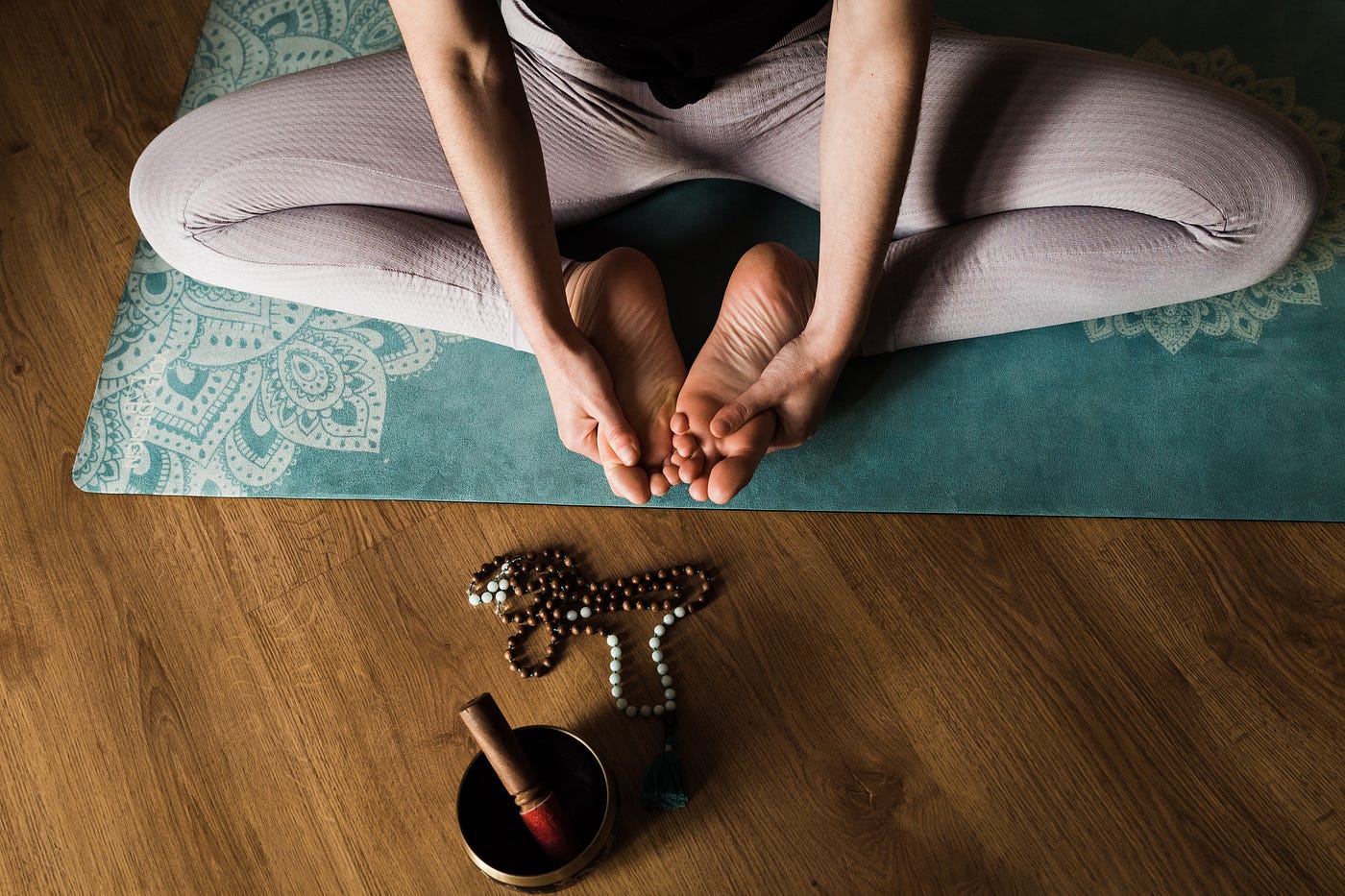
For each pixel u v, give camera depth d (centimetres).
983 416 129
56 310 150
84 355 146
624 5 91
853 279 100
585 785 106
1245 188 108
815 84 116
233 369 142
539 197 101
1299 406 125
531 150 99
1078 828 107
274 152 120
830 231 98
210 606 128
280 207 124
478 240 123
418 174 122
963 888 106
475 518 130
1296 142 109
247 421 138
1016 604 118
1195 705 111
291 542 131
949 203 119
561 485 130
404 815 114
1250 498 121
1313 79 142
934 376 131
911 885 106
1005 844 107
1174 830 106
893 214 96
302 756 118
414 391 138
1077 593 118
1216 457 123
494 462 132
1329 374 126
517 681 120
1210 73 145
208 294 147
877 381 132
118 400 142
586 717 118
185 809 117
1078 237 114
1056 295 119
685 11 92
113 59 170
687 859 110
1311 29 145
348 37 164
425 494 132
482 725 92
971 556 122
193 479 135
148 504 134
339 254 121
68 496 136
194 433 138
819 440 129
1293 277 132
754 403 105
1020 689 114
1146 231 114
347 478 133
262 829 115
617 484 108
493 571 126
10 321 150
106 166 161
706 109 118
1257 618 115
